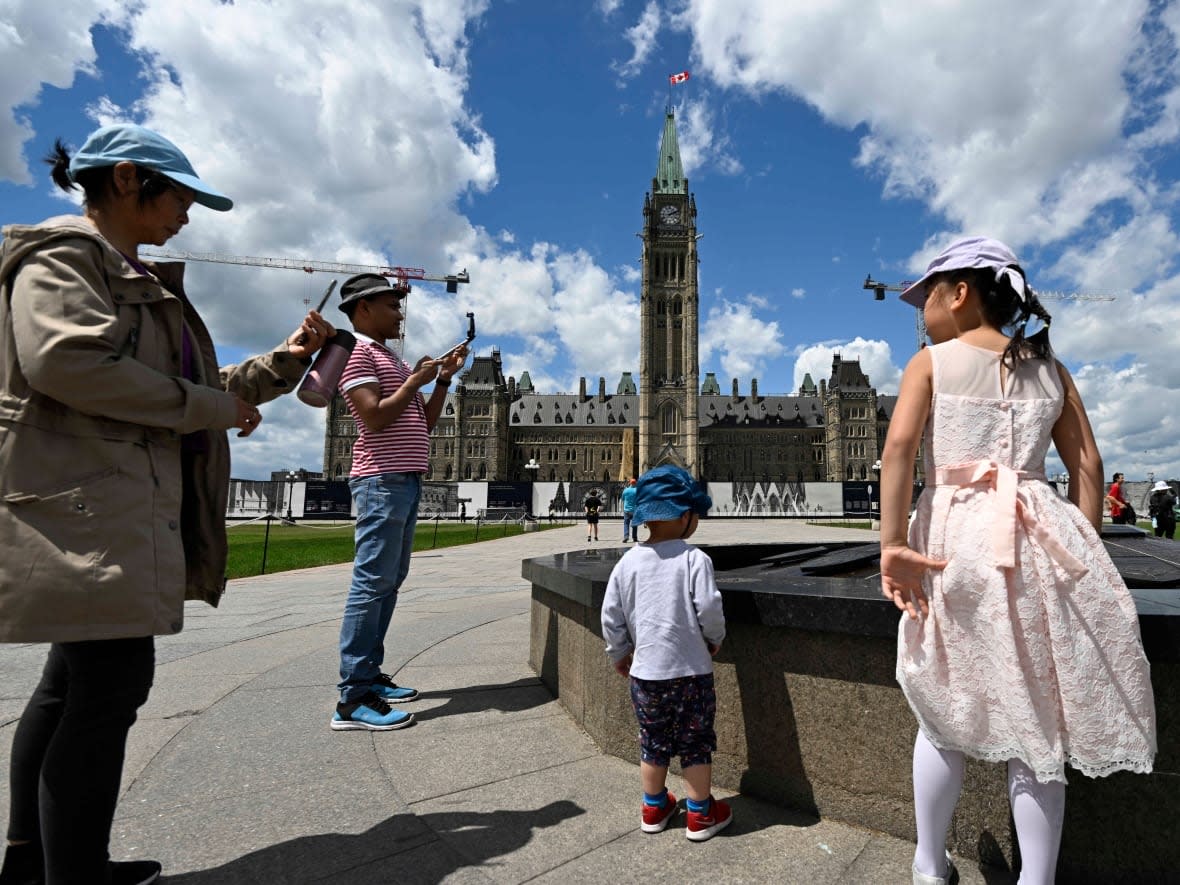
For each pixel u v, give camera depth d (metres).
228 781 3.29
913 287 2.61
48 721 2.28
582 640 4.11
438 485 76.12
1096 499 2.21
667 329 122.94
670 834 2.78
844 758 2.88
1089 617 1.95
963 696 2.02
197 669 5.47
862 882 2.39
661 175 127.75
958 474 2.17
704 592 2.85
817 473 132.12
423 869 2.49
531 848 2.65
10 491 1.88
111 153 2.25
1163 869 2.30
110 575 1.93
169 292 2.40
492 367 133.62
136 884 2.33
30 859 2.29
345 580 12.55
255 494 71.56
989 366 2.21
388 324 4.77
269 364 2.90
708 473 131.50
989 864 2.53
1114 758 1.89
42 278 1.93
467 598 10.07
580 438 133.38
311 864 2.52
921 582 2.17
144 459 2.09
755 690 3.17
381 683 4.71
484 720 4.22
